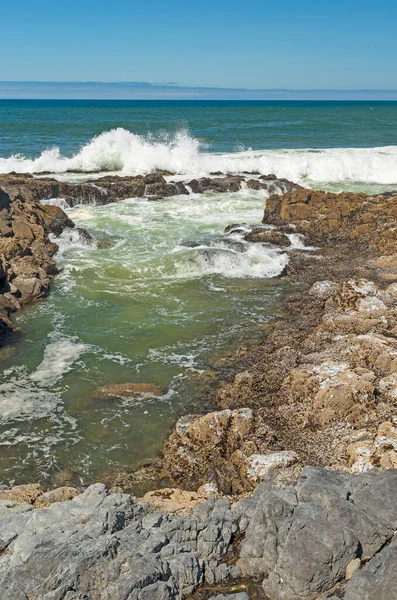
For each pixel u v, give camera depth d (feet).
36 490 31.19
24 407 41.19
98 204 97.09
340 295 55.83
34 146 158.30
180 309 57.77
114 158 122.01
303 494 24.71
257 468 32.81
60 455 36.24
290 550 21.93
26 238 71.31
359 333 49.19
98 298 60.39
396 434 33.71
